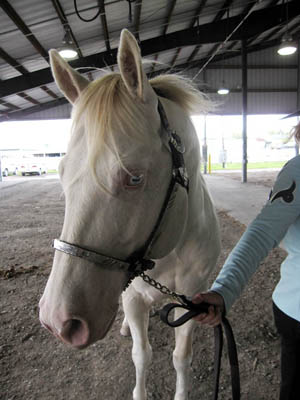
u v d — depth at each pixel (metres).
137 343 1.32
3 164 19.30
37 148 22.95
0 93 8.58
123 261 0.80
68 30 5.84
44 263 3.33
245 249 0.78
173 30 8.73
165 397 1.56
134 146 0.72
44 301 0.78
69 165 0.77
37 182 13.34
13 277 2.96
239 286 0.76
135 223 0.77
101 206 0.73
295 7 8.32
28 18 5.52
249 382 1.63
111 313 0.81
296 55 14.34
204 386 1.61
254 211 5.42
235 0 7.85
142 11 6.79
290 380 0.98
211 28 8.55
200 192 1.17
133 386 1.62
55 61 0.92
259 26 8.55
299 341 0.95
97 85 0.80
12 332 2.09
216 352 0.84
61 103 14.57
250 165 19.41
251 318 2.23
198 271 1.21
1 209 6.69
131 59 0.76
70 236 0.75
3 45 6.44
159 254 0.91
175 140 0.87
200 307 0.74
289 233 0.92
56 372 1.73
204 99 1.20
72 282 0.74
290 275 0.91
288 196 0.80
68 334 0.74
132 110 0.74
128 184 0.72
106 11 6.14
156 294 1.19
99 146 0.70
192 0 7.12
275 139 28.58
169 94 1.10
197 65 14.05
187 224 1.09
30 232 4.67
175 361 1.39
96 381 1.66
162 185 0.82
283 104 14.67
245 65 9.66
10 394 1.57
